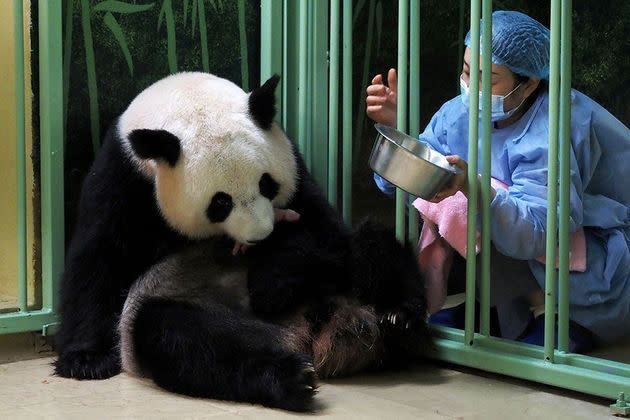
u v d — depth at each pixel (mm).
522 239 3506
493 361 3363
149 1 4156
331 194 4191
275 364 3012
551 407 3025
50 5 3805
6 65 4211
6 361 3795
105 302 3539
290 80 4406
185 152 3361
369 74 4871
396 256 3486
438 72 5105
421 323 3465
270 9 4371
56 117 3857
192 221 3457
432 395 3195
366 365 3494
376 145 3461
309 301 3486
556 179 3141
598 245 3723
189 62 4309
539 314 3838
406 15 3643
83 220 3619
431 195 3320
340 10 4680
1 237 4406
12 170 4289
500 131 3799
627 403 2922
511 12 3789
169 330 3191
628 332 3836
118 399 3131
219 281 3645
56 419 2871
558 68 3115
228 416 2898
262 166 3420
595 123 3709
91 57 4012
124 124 3609
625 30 5551
